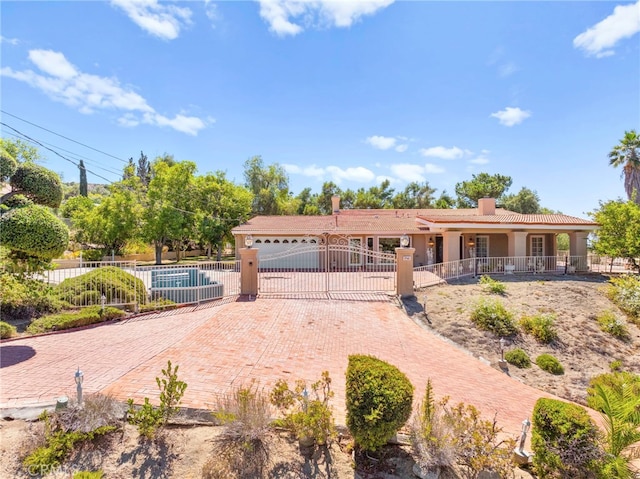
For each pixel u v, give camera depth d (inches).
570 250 842.2
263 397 171.2
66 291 413.1
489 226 771.4
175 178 1157.1
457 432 145.7
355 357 169.2
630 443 153.6
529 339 446.6
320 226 960.3
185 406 186.2
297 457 148.9
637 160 1032.2
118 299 424.8
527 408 261.3
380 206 1931.6
